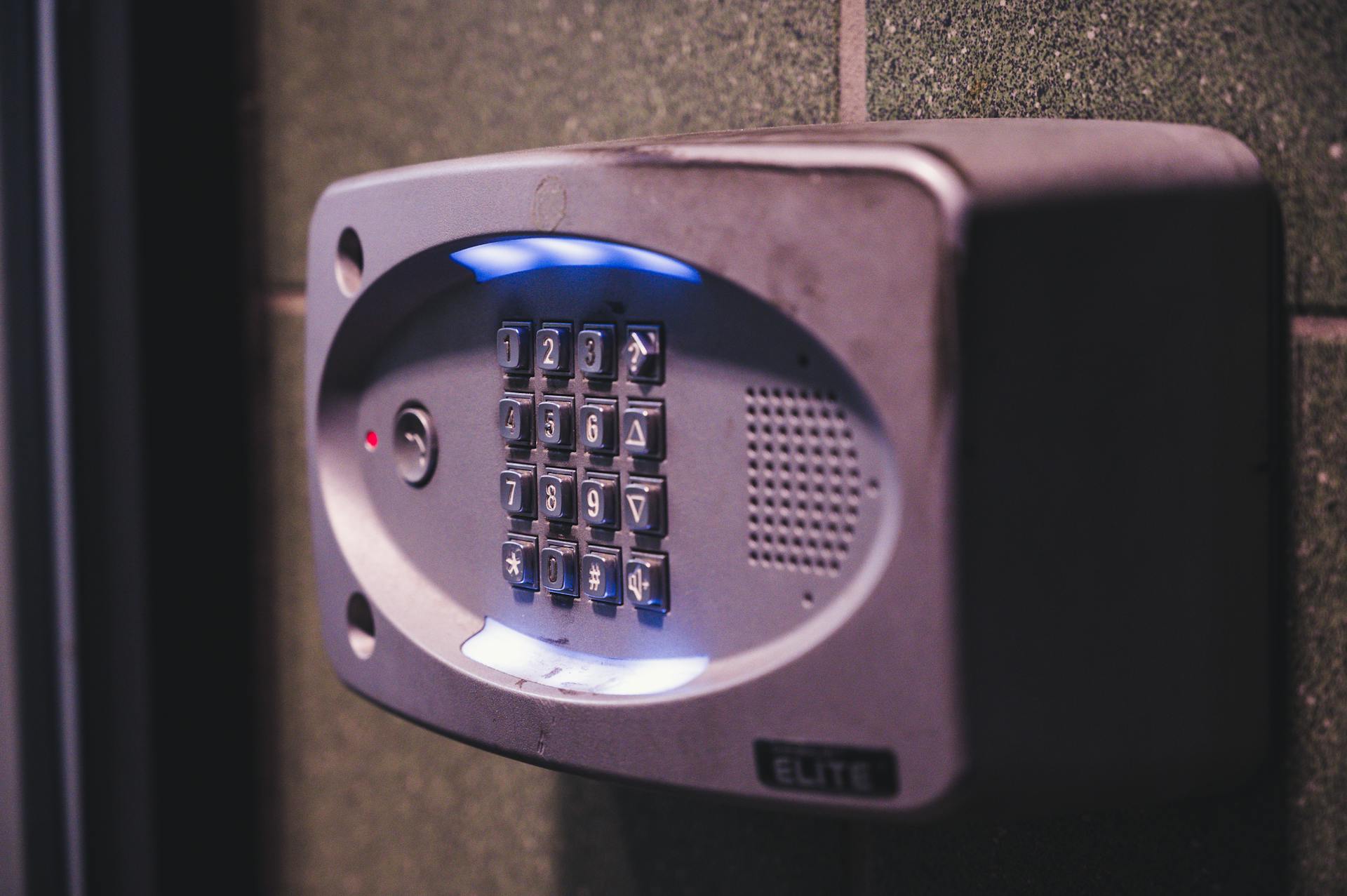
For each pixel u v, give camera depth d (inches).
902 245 24.5
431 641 29.3
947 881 29.6
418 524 29.9
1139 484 25.4
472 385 29.0
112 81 36.5
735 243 25.6
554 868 34.4
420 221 28.8
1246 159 26.3
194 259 37.4
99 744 37.4
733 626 26.4
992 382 24.5
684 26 31.6
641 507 27.1
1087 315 25.0
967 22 28.7
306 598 37.0
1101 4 27.6
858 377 24.9
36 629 36.8
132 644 37.1
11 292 36.2
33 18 36.3
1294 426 26.5
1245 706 26.4
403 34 34.9
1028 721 24.8
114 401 37.0
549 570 28.2
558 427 28.0
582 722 27.3
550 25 33.1
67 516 36.8
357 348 30.4
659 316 26.9
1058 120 26.9
